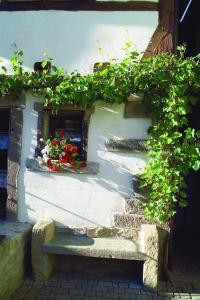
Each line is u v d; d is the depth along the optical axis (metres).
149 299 3.67
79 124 4.63
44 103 4.43
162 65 4.04
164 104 4.11
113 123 4.37
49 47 4.55
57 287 3.89
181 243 5.70
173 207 4.14
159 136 4.14
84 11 4.49
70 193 4.45
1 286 3.37
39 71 4.54
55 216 4.48
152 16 4.38
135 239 4.30
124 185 4.37
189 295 3.79
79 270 4.36
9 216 4.55
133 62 4.13
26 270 4.19
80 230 4.41
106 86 4.10
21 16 4.60
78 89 4.12
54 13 4.54
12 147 4.53
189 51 6.95
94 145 4.41
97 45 4.47
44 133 4.52
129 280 4.14
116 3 4.44
